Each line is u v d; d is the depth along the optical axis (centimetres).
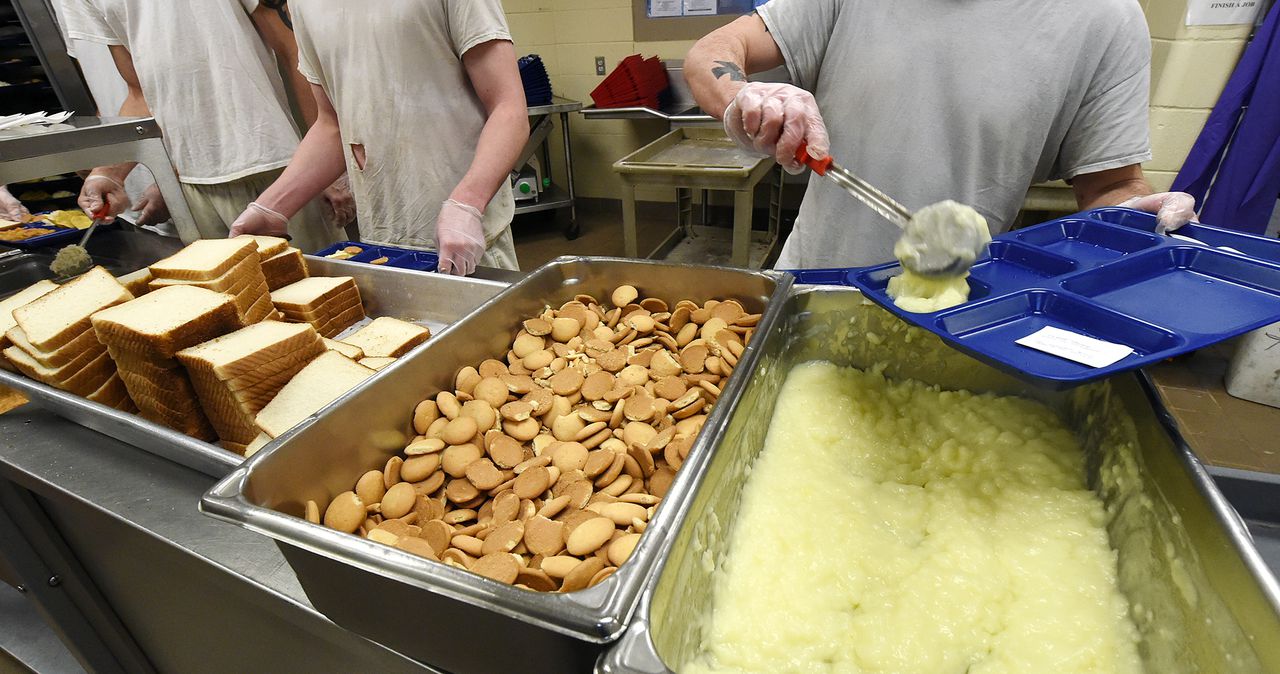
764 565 66
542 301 106
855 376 93
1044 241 84
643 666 39
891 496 75
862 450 82
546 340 100
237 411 89
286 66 204
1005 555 66
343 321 124
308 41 148
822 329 93
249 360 86
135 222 186
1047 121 105
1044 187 213
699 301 104
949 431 83
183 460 79
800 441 83
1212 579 48
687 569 54
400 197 160
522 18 358
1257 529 74
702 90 111
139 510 75
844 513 72
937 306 69
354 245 152
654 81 316
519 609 43
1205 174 197
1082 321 65
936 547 68
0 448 88
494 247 171
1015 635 59
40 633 134
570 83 372
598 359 94
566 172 393
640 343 97
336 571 52
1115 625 59
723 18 322
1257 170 187
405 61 140
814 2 113
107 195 171
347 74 144
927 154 112
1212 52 188
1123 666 56
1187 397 202
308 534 50
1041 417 83
